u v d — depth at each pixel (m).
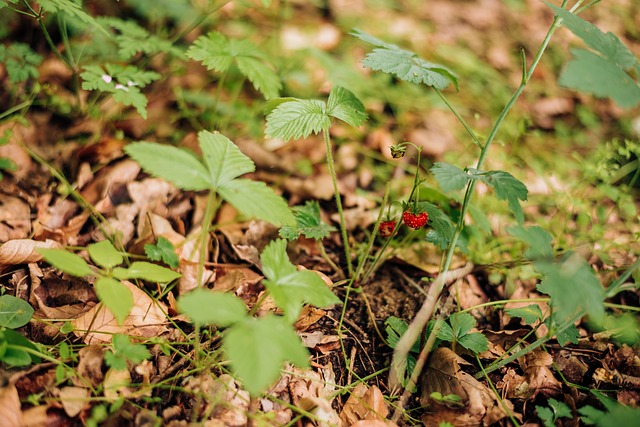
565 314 0.29
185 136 0.48
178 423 0.33
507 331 0.39
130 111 0.48
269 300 0.38
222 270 0.40
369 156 0.50
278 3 0.65
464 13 0.71
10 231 0.39
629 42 0.74
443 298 0.40
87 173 0.42
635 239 0.45
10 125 0.44
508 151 0.52
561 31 0.72
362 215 0.45
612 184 0.52
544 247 0.31
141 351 0.33
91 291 0.37
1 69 0.47
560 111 0.59
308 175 0.47
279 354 0.28
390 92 0.55
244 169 0.32
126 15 0.54
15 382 0.32
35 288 0.37
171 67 0.52
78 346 0.35
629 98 0.30
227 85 0.52
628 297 0.42
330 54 0.58
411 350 0.37
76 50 0.49
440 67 0.36
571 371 0.38
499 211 0.47
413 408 0.35
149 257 0.37
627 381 0.37
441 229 0.37
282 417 0.34
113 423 0.32
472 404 0.34
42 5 0.39
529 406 0.36
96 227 0.40
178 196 0.43
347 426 0.34
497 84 0.60
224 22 0.58
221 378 0.34
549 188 0.49
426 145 0.51
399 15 0.68
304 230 0.39
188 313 0.28
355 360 0.37
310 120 0.36
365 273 0.41
